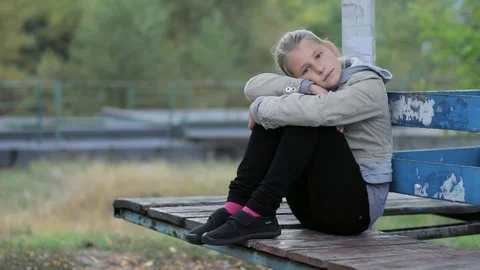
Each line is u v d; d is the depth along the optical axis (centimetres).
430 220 1822
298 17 6562
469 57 1488
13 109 5259
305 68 716
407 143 3272
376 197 712
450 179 686
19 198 2311
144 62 5850
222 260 1205
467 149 845
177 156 3259
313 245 668
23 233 1634
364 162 710
